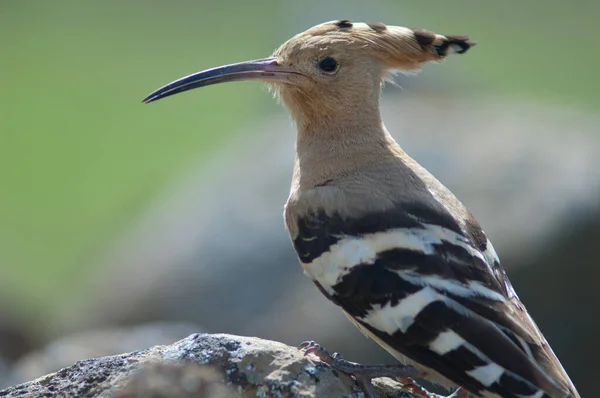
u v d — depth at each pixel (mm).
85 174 21328
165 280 14094
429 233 6754
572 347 12578
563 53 23656
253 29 27688
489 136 14812
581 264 12602
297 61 7898
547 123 15164
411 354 6465
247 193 14680
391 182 7227
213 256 13992
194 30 28031
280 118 17375
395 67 7941
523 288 12664
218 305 13625
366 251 6781
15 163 22094
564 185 13203
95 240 19875
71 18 29641
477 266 6625
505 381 6164
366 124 7805
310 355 6637
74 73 25938
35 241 19938
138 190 20578
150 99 8266
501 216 13148
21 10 30406
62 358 11812
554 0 27578
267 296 13484
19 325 14531
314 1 21312
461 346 6312
